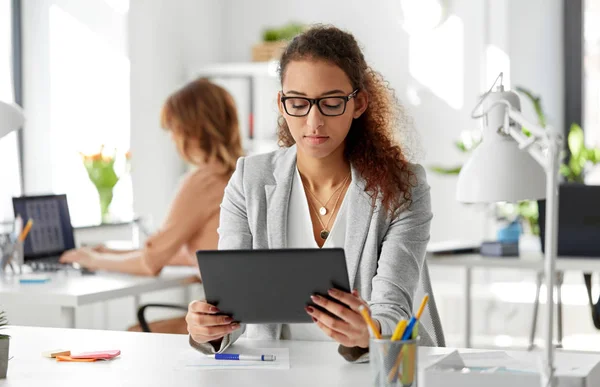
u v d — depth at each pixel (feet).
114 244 15.40
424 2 19.53
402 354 5.19
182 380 5.91
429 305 7.48
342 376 5.98
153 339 7.34
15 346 7.11
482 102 6.86
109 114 17.58
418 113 19.71
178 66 19.22
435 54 19.56
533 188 6.68
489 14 19.06
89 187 17.16
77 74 17.22
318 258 5.91
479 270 19.26
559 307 14.19
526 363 5.81
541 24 19.43
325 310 6.14
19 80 16.62
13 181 16.34
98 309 15.93
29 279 11.72
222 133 11.80
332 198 7.30
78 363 6.46
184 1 19.39
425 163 19.66
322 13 20.43
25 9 16.66
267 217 7.33
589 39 19.53
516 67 19.36
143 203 17.97
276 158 7.54
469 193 6.79
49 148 16.85
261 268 6.02
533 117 19.52
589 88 19.57
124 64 17.70
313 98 6.69
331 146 6.77
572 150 17.84
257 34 20.92
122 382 5.87
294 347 6.94
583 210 12.86
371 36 20.06
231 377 5.98
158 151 18.42
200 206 11.87
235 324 6.42
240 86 19.24
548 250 5.06
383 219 7.09
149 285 11.73
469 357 6.10
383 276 6.82
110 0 17.52
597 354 6.40
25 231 12.77
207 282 6.18
